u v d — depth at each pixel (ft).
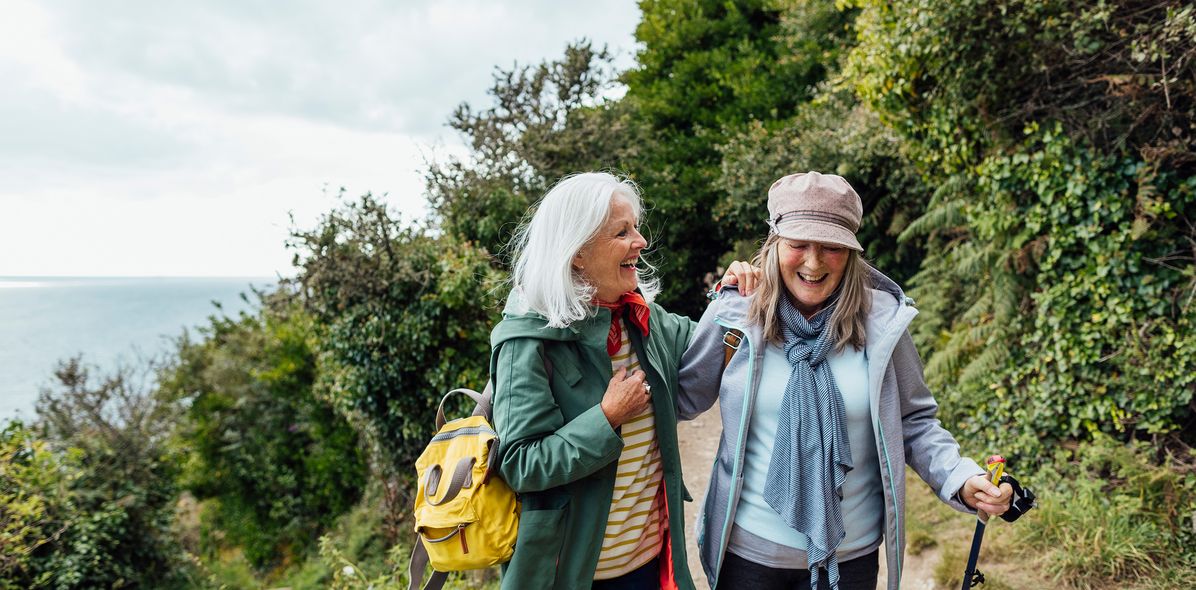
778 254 4.94
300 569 29.66
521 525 4.50
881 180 23.56
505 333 4.59
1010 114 11.76
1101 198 10.85
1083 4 9.83
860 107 25.66
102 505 26.32
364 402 21.54
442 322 20.35
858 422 4.87
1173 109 9.86
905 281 24.04
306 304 20.59
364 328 20.11
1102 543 9.23
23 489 22.97
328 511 32.71
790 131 30.25
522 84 30.58
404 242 20.68
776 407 4.94
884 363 4.76
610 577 4.99
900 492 4.78
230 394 36.24
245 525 34.32
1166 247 10.43
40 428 28.17
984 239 13.96
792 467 4.69
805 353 4.85
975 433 13.88
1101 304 11.15
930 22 11.79
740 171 31.32
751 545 5.00
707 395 5.52
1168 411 10.34
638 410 4.54
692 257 39.83
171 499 31.04
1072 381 11.62
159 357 36.22
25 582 22.77
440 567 4.58
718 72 39.96
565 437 4.33
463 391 5.06
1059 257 11.71
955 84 12.31
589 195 4.53
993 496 4.41
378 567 20.16
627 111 37.22
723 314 5.16
